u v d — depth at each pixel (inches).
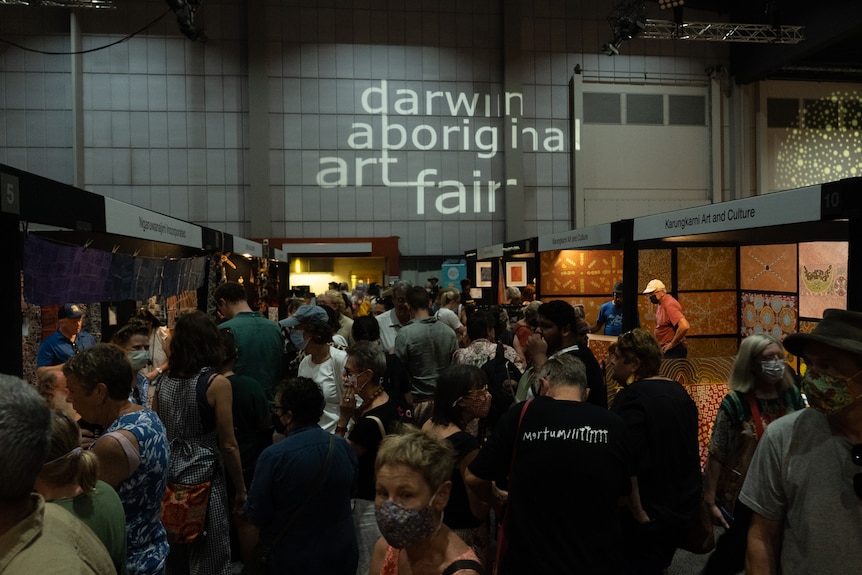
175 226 203.2
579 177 766.5
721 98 783.7
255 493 91.0
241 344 151.4
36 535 41.2
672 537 100.9
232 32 725.9
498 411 155.6
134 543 80.2
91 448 78.2
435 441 58.5
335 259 800.3
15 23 678.5
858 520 51.0
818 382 52.4
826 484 52.5
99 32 697.6
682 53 784.3
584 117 773.3
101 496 64.0
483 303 563.8
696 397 176.9
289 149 741.3
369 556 148.1
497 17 766.5
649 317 252.2
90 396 82.8
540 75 772.0
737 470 111.3
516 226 761.0
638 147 780.6
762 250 245.6
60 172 693.3
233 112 729.0
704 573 74.9
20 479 39.6
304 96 741.3
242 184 732.0
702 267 256.5
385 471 56.4
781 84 779.4
